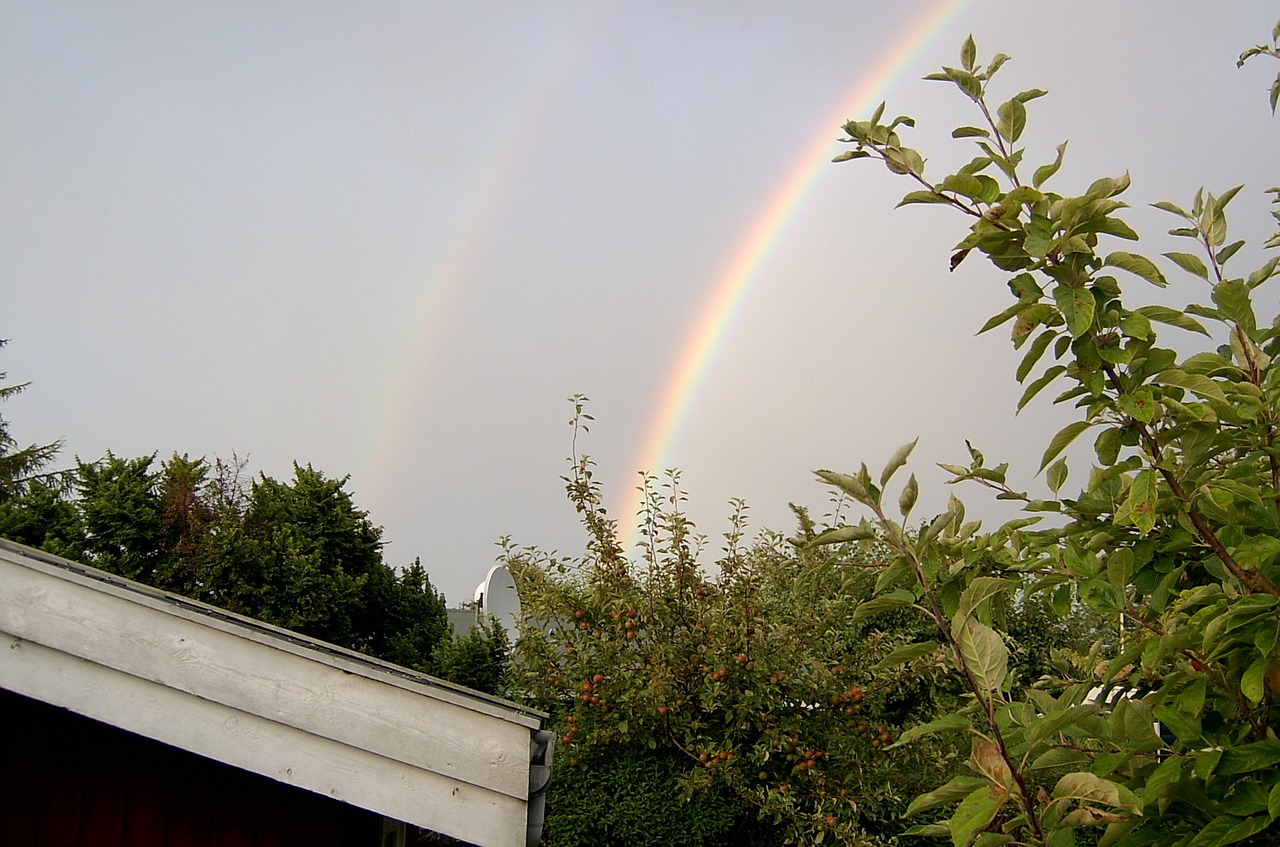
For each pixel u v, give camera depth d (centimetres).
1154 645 213
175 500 1631
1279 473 245
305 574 1596
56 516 1664
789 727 746
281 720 337
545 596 820
